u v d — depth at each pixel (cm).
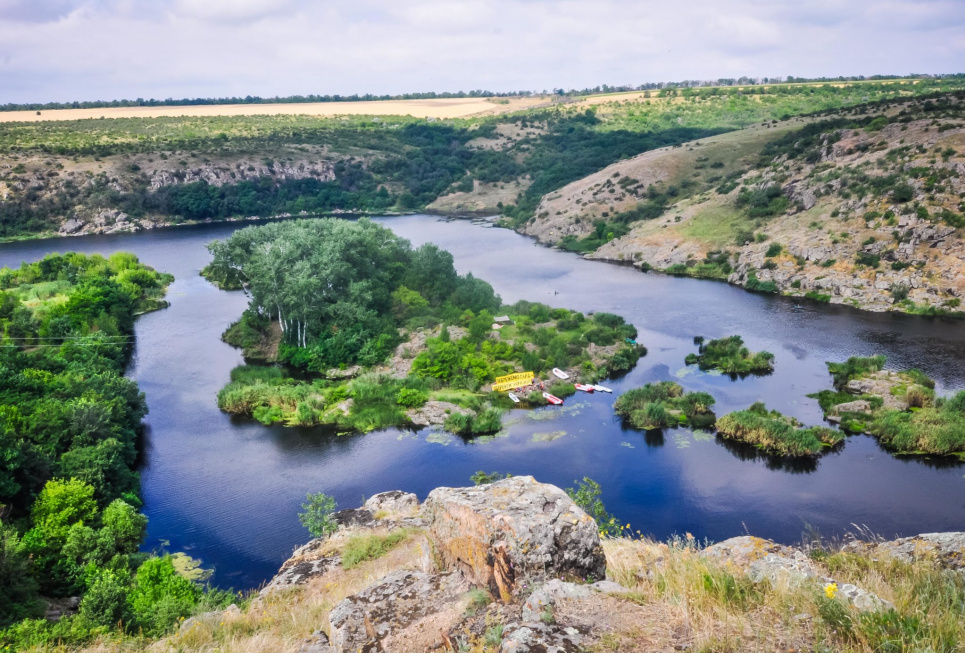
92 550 3406
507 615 984
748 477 4919
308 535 4278
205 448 5575
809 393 6469
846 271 9981
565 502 1196
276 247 7875
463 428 5784
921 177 10562
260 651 1455
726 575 991
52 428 4625
